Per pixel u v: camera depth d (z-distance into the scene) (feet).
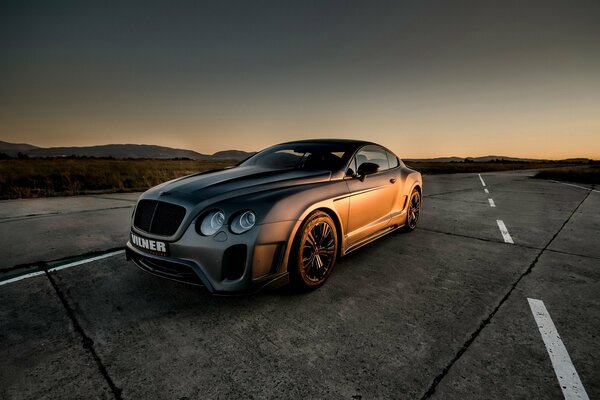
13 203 23.84
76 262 10.94
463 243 13.97
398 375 5.66
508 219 19.39
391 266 11.03
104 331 6.93
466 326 7.26
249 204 7.67
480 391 5.30
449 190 37.27
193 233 7.44
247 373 5.69
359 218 10.89
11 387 5.28
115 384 5.39
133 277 9.73
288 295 8.74
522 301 8.50
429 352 6.31
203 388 5.32
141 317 7.51
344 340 6.69
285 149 12.84
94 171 51.06
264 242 7.54
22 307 7.89
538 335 6.93
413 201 15.87
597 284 9.63
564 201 27.30
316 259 8.96
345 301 8.41
